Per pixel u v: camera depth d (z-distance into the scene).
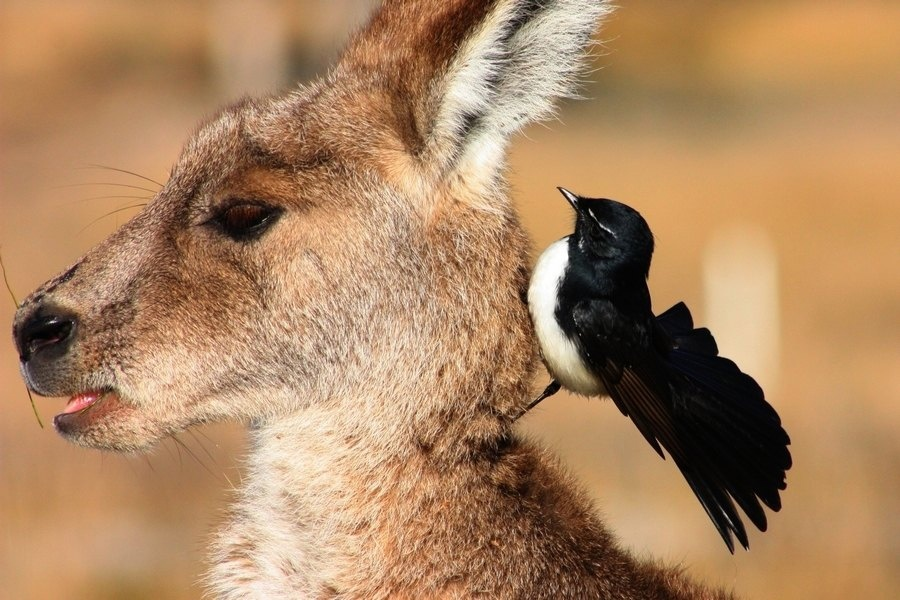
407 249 13.85
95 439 13.98
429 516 13.40
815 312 55.56
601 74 105.62
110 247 14.26
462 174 13.85
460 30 13.61
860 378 45.25
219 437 32.03
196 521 28.22
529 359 13.91
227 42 98.31
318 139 14.12
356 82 14.38
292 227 13.90
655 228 69.56
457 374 13.66
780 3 129.62
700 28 122.38
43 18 106.25
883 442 34.25
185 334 13.87
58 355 13.87
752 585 24.44
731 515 12.85
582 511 13.95
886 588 24.78
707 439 12.89
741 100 105.75
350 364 13.83
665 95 105.94
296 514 13.77
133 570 25.61
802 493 29.56
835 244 67.44
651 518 29.52
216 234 13.98
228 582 13.94
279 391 13.98
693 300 54.44
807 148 89.19
